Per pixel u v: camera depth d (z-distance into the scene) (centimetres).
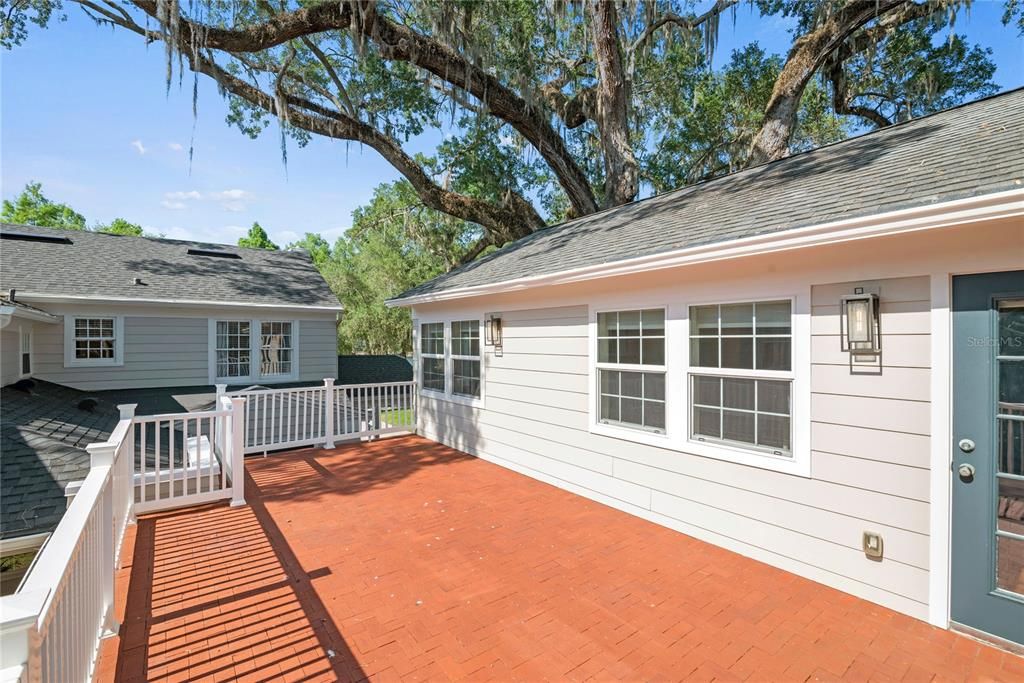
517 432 662
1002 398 280
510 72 1216
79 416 732
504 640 293
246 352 1224
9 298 858
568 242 706
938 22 1022
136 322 1089
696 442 441
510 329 675
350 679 259
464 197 1502
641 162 1756
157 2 780
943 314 299
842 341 345
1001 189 248
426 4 983
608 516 496
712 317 430
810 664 270
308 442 779
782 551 379
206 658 274
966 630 292
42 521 407
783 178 525
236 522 480
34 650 124
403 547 423
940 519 301
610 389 531
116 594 343
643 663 272
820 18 1174
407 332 2039
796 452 370
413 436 899
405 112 1398
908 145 443
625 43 1184
